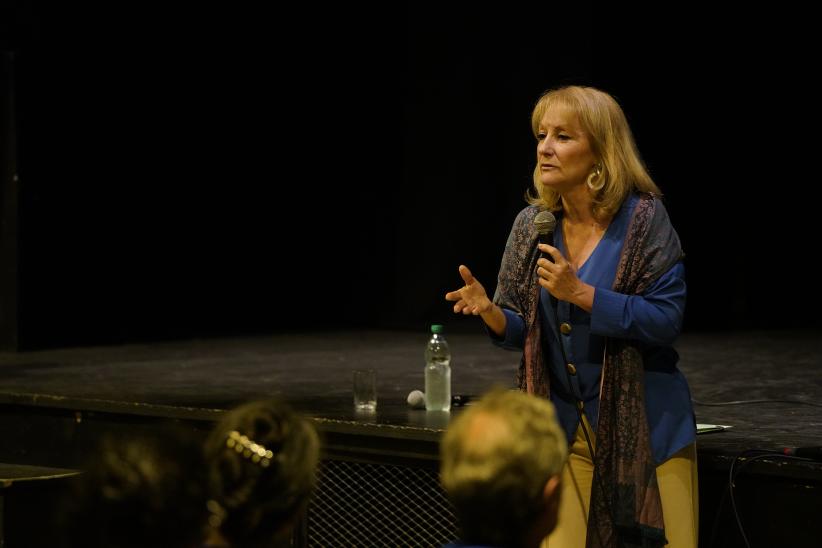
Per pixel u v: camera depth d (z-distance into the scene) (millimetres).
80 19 8672
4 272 8336
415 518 4426
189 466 1955
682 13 10367
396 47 10758
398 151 10836
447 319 10602
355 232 10875
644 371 3492
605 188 3449
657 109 10383
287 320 10570
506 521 2045
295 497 2236
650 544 3406
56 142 8586
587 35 9875
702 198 10750
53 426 5395
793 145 10984
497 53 10242
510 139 10289
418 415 4625
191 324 9781
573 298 3338
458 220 10539
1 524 4344
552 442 2076
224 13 9766
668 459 3473
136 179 9211
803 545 3764
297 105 10422
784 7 10688
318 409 4852
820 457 3736
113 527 1900
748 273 10922
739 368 6812
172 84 9445
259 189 10258
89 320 8797
